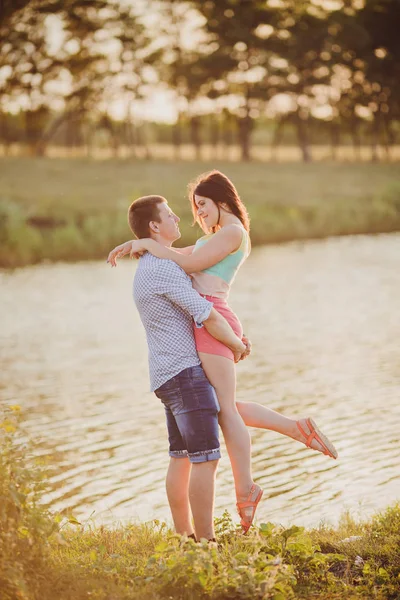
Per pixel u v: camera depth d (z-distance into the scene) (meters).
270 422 6.47
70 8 93.69
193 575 5.45
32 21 93.81
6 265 38.91
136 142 118.81
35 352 19.59
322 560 6.07
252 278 33.84
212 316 6.03
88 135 111.06
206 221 6.48
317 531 7.39
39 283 32.97
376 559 6.34
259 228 52.72
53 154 109.69
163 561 5.76
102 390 15.84
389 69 108.06
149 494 10.17
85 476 10.76
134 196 60.84
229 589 5.41
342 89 112.56
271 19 102.19
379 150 138.25
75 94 100.94
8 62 96.19
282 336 21.12
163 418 13.85
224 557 5.98
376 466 10.91
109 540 7.04
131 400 15.07
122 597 5.38
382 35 108.25
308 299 27.83
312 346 19.73
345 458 11.31
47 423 13.38
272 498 9.82
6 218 46.31
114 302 27.88
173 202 56.94
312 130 122.31
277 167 90.62
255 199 64.19
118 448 12.05
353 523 7.61
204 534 6.14
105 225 45.94
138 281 6.17
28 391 15.71
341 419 13.28
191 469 6.18
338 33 105.56
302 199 65.81
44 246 42.25
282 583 5.57
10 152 103.44
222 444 12.34
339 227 56.31
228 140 117.06
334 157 119.38
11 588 5.05
